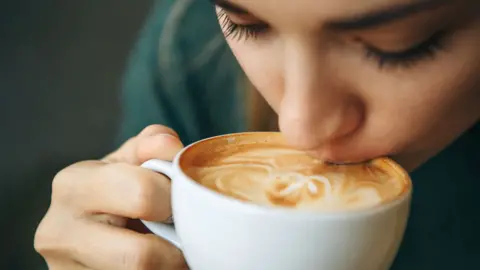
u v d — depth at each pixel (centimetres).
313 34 31
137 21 101
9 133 99
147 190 37
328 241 30
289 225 30
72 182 41
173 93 59
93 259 39
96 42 102
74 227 40
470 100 35
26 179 95
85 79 103
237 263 32
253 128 53
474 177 53
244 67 36
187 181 33
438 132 37
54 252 40
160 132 43
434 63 32
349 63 32
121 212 38
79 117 102
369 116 34
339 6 30
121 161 42
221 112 59
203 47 59
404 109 33
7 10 101
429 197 54
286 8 30
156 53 59
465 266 56
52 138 100
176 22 59
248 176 38
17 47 102
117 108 102
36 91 102
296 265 31
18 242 87
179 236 34
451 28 32
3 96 101
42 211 90
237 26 34
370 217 31
